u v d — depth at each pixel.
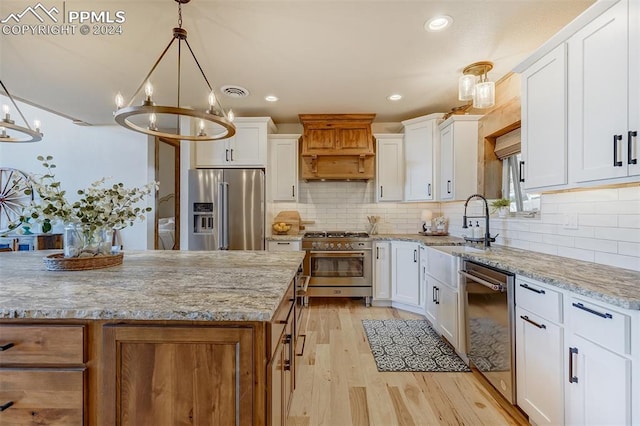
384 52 2.36
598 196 1.80
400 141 3.98
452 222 3.90
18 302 1.04
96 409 1.01
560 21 1.99
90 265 1.62
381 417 1.78
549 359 1.46
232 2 1.79
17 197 4.48
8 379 1.01
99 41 2.18
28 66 2.54
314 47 2.28
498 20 1.97
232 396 0.99
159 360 1.00
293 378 1.85
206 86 2.97
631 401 1.08
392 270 3.74
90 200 1.61
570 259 1.97
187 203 3.66
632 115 1.31
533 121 1.96
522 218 2.52
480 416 1.78
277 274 1.51
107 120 4.17
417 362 2.41
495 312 1.91
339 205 4.36
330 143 3.92
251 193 3.61
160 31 2.06
